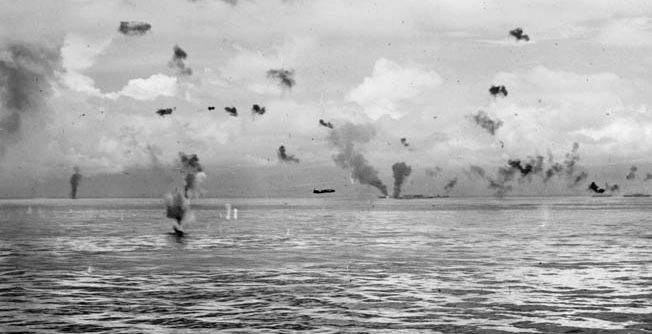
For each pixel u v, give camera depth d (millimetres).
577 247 102500
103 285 62219
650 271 70938
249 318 47094
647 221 199750
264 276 68312
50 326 45031
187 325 45031
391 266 76938
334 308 50531
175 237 130500
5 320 46844
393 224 189125
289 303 52562
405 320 46188
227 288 60188
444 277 67000
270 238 127500
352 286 61188
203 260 84312
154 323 45688
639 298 53875
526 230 153250
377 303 52406
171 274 70000
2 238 127438
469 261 81938
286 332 42938
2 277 67938
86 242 116688
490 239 122500
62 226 178375
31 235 137000
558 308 50000
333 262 81562
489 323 45125
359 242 116062
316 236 133500
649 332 42625
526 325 44500
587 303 51844
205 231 152500
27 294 57094
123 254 92812
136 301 53688
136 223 197000
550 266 76062
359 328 43969
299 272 71500
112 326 44906
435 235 135750
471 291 57875
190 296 55906
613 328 43656
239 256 89688
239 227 171875
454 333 42500
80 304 52500
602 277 66438
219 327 44469
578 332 42688
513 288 59438
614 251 94875
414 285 61562
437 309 49906
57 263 80875
